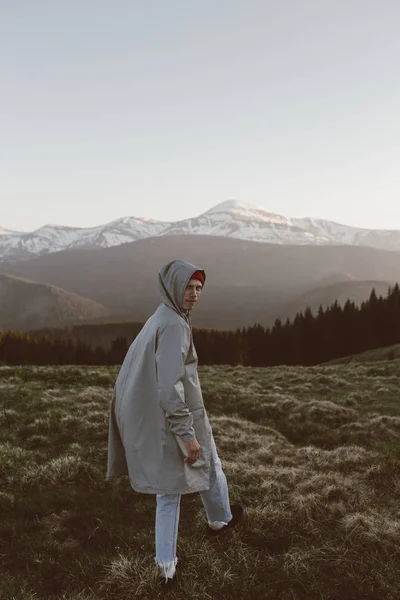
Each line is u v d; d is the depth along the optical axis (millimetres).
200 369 27828
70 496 6055
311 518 5246
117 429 4145
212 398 15320
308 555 4426
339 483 6469
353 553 4539
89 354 158250
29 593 3799
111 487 6438
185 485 3723
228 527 4367
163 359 3605
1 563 4445
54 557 4547
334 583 4105
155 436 3748
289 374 23250
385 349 63656
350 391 18297
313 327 121625
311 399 16062
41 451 8258
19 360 152750
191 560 4320
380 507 6062
